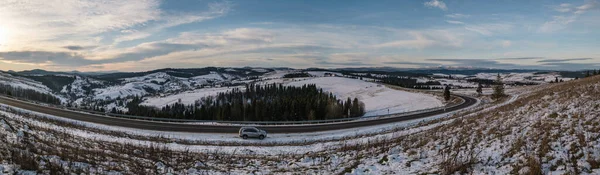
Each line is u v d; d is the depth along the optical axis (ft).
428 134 56.59
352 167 39.99
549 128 37.63
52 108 131.44
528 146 34.17
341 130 102.17
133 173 33.53
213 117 239.09
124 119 115.44
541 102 56.75
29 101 149.07
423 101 262.26
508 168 30.37
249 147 69.46
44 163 29.68
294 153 59.82
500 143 37.88
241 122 115.34
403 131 77.87
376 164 40.22
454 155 37.60
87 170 30.40
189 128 101.76
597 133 32.35
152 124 106.42
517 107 60.44
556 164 28.55
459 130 51.42
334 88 456.04
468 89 355.77
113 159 39.50
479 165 32.78
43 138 46.80
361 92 393.91
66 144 45.93
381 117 140.67
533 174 27.45
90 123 99.91
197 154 55.77
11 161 27.71
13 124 54.29
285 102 240.12
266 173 40.06
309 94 333.21
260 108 235.20
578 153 29.37
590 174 25.58
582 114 39.40
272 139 88.38
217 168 42.83
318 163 45.85
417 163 38.24
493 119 53.16
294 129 104.88
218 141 82.38
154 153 50.21
